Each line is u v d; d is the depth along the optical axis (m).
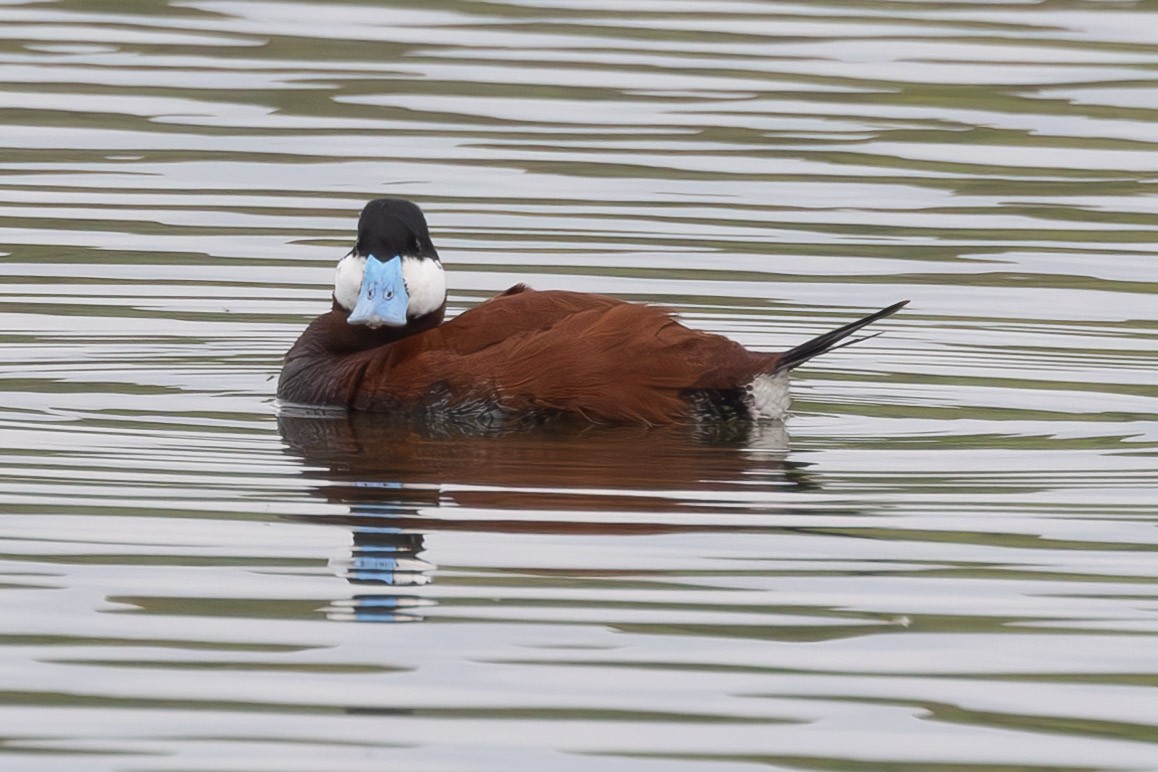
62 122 18.81
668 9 22.59
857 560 8.96
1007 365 13.17
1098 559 9.02
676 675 7.63
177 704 7.31
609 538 9.23
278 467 10.45
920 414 11.91
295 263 15.68
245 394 12.35
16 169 17.64
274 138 18.58
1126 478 10.39
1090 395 12.38
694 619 8.19
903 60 20.72
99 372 12.76
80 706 7.29
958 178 17.75
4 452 10.66
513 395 11.38
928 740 7.09
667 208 16.86
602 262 15.57
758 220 16.67
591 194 17.23
